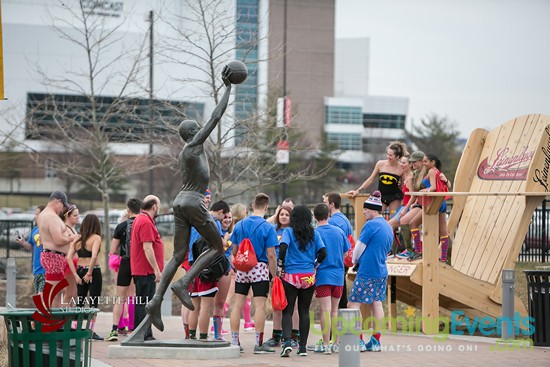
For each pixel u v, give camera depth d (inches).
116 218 2001.7
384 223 576.4
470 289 690.2
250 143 1106.7
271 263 558.9
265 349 566.6
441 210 716.0
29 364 394.9
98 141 1250.0
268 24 1701.5
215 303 598.2
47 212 621.3
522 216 697.6
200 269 549.6
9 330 400.8
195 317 585.6
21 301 950.4
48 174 4040.4
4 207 3789.4
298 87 4419.3
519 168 734.5
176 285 545.0
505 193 659.4
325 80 4456.2
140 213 627.5
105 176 1240.8
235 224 628.4
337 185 3366.1
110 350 542.3
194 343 539.8
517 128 756.0
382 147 4087.1
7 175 3860.7
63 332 398.9
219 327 598.5
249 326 711.1
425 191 690.2
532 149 730.8
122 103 1406.3
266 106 1290.6
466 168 775.1
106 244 1171.3
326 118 4475.9
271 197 3211.1
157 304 549.3
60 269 617.9
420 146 3253.0
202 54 1405.0
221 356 536.7
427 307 673.0
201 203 543.5
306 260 546.9
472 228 759.1
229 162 1137.4
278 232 613.6
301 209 550.0
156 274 612.1
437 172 705.0
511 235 713.6
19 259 1321.4
